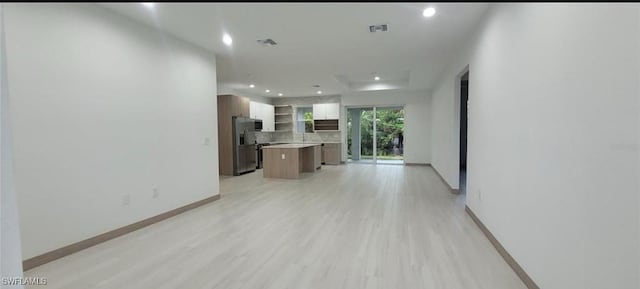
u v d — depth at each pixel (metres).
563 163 1.57
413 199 4.54
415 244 2.72
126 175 3.07
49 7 2.39
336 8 2.88
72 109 2.56
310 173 7.45
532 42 1.92
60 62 2.47
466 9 2.88
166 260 2.41
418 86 7.89
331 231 3.09
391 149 9.62
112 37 2.92
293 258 2.43
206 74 4.30
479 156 3.19
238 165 7.15
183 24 3.29
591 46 1.35
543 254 1.79
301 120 10.12
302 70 5.76
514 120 2.22
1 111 1.33
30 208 2.27
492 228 2.73
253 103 8.52
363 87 8.38
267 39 3.83
